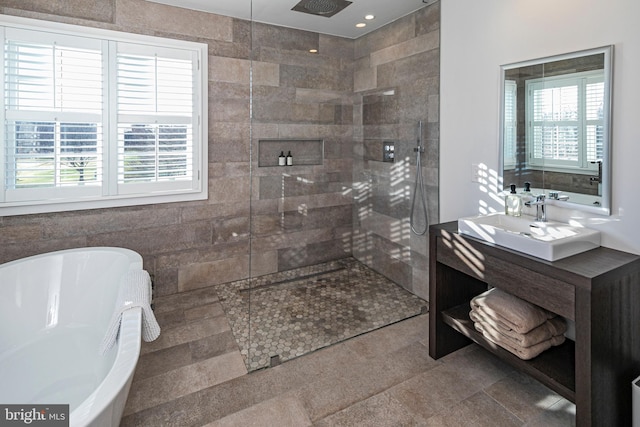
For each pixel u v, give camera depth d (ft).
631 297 5.35
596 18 5.86
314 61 10.62
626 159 5.68
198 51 10.32
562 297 5.18
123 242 9.93
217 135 10.92
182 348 8.00
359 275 11.57
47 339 7.43
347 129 11.33
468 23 8.13
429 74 9.36
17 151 8.45
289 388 6.68
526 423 5.78
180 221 10.66
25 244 8.78
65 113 8.85
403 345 8.10
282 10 9.83
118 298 6.48
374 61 10.93
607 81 5.77
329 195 11.28
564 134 6.44
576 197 6.37
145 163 9.96
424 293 10.15
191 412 6.07
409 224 10.37
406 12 9.87
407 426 5.75
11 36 8.16
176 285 10.78
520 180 7.27
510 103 7.34
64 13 8.69
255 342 8.24
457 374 7.05
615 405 5.27
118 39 9.27
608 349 5.10
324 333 8.62
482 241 6.53
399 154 10.49
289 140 10.51
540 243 5.57
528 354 5.97
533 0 6.77
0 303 7.16
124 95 9.50
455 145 8.73
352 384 6.78
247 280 11.70
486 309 6.68
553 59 6.49
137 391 6.57
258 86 9.95
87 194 9.29
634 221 5.66
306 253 10.97
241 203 11.49
